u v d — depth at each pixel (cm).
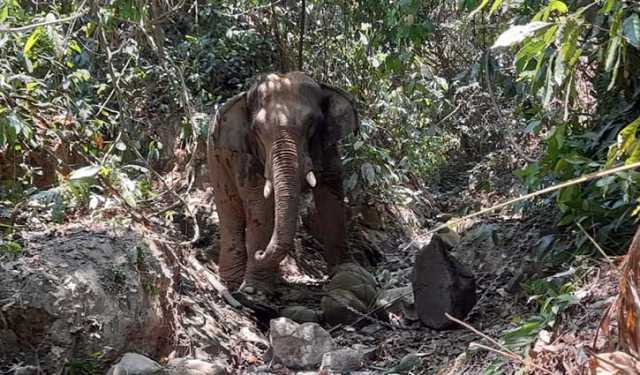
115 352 497
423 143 1215
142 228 638
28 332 471
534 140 1109
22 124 583
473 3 564
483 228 792
